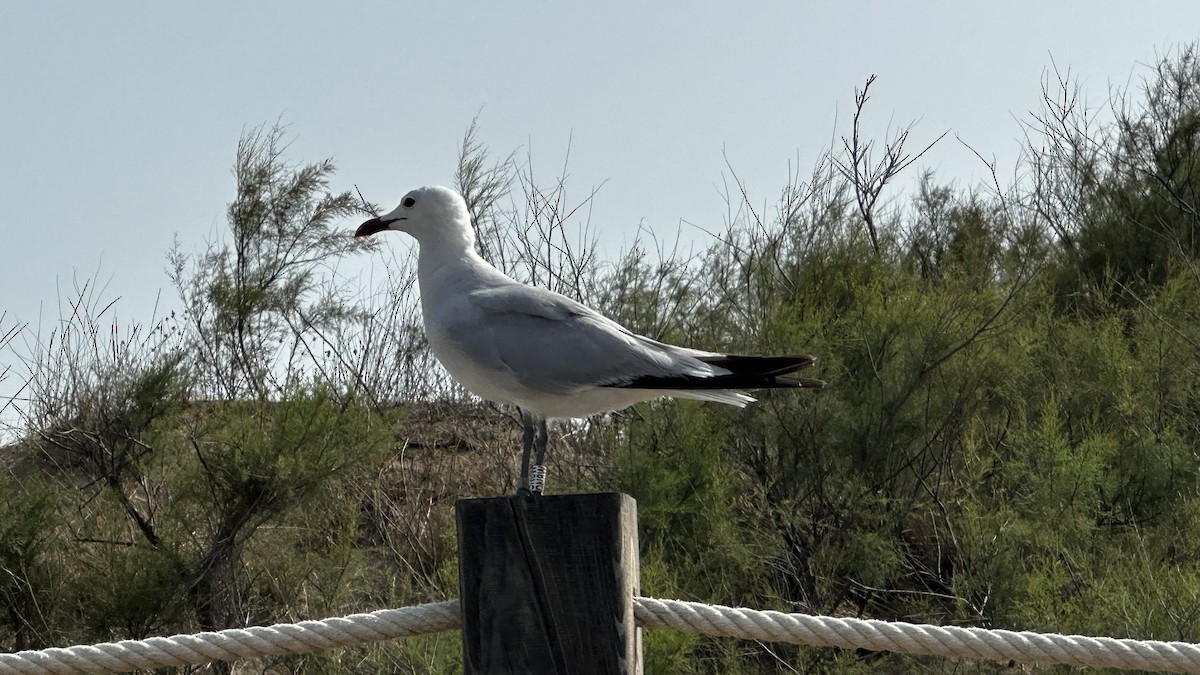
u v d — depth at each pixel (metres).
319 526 10.20
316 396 9.41
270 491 9.09
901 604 9.36
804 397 9.65
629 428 9.48
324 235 12.58
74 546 9.35
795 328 9.79
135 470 9.84
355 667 8.47
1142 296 12.52
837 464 9.52
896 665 8.76
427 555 9.98
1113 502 9.27
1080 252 13.35
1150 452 9.26
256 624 9.05
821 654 8.33
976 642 4.10
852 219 12.27
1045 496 8.66
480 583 3.88
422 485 10.79
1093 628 7.63
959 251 13.90
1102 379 10.07
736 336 10.52
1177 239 12.47
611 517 3.83
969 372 9.95
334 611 9.14
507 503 3.89
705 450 9.09
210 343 11.77
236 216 12.35
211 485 9.14
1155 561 8.27
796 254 11.45
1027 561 8.86
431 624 4.27
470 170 12.34
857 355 9.96
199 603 9.02
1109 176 14.49
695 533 9.01
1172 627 7.34
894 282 11.10
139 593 8.58
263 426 9.79
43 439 10.36
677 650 7.41
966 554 8.90
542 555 3.85
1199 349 10.23
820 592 9.00
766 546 9.11
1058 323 11.11
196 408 11.07
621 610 3.82
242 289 11.70
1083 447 8.85
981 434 10.07
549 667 3.83
